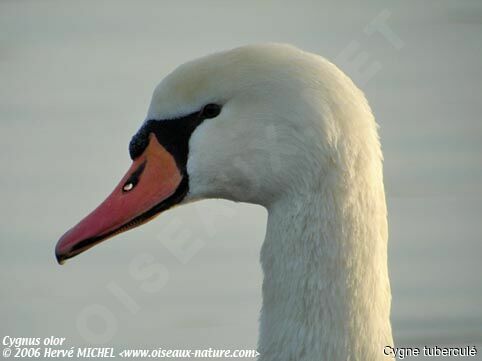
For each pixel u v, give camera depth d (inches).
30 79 756.6
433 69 743.1
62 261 354.6
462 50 755.4
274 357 336.8
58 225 618.8
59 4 850.8
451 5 800.9
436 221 607.2
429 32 773.9
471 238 599.5
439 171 642.8
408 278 573.3
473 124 684.7
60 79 757.3
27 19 839.7
